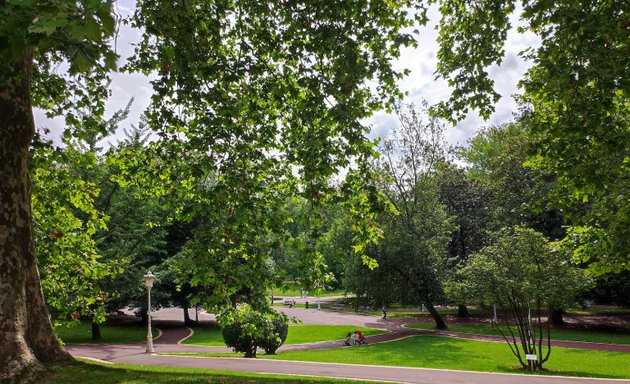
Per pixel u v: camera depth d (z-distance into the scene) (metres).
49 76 11.09
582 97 8.45
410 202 32.53
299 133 10.27
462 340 25.45
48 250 12.41
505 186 35.00
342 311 50.00
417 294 30.45
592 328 28.91
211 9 10.95
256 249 9.67
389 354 20.31
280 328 20.48
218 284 9.47
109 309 31.19
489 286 17.33
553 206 10.35
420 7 9.78
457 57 10.62
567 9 8.18
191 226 36.09
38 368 6.86
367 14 9.70
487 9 9.87
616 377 14.41
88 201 13.29
